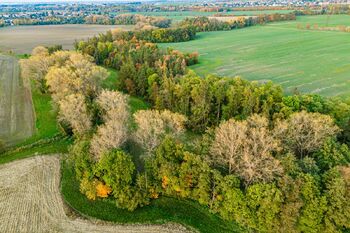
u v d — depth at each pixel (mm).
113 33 179375
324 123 55594
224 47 171875
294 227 43594
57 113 80562
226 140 49531
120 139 54969
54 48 151000
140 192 50625
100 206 50844
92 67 91000
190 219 48188
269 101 71938
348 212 41594
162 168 49875
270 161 45594
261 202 43438
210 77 88750
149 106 93812
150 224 47406
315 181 43219
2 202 51531
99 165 50219
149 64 118375
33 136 72938
